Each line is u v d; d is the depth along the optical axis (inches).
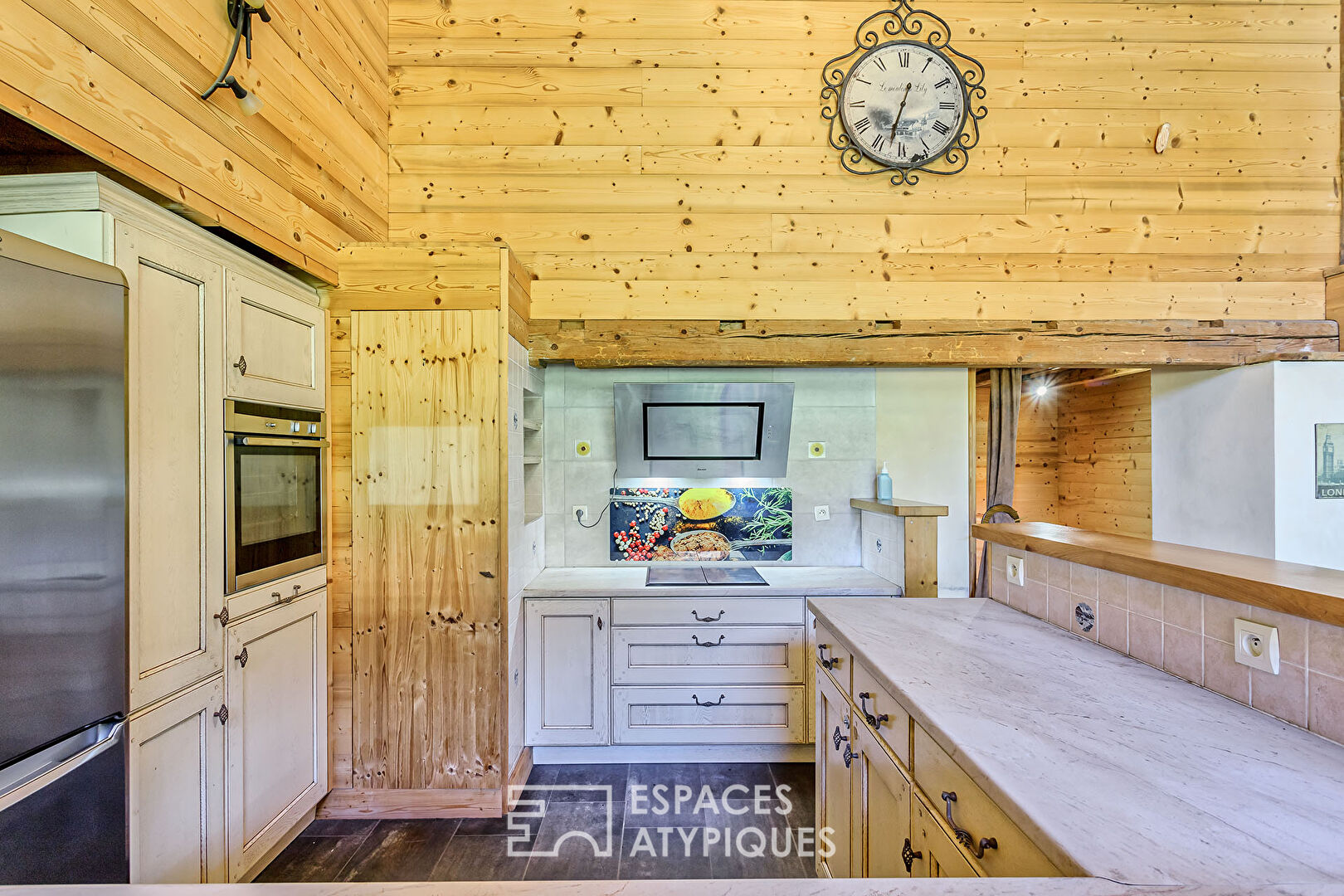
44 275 46.2
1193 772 35.5
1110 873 26.4
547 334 116.8
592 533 128.2
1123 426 218.7
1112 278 120.9
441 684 93.6
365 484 94.0
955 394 129.8
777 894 24.5
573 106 116.7
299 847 85.4
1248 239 121.2
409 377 94.3
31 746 45.7
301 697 85.6
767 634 106.6
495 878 79.3
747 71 117.6
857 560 129.5
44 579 46.5
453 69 116.0
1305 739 39.5
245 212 73.9
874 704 55.9
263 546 77.4
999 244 120.0
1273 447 114.4
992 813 36.0
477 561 94.0
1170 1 119.3
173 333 62.9
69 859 49.6
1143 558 53.7
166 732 61.0
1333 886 25.1
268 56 78.7
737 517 128.6
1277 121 120.6
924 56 117.6
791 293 119.1
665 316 118.3
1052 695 46.9
